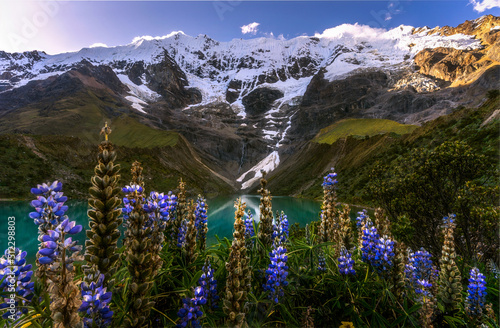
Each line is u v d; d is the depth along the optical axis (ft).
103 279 4.95
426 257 13.71
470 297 12.01
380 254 10.34
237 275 6.73
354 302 9.70
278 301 8.85
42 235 5.02
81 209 168.86
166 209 6.41
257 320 8.37
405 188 34.78
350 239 13.39
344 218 13.78
